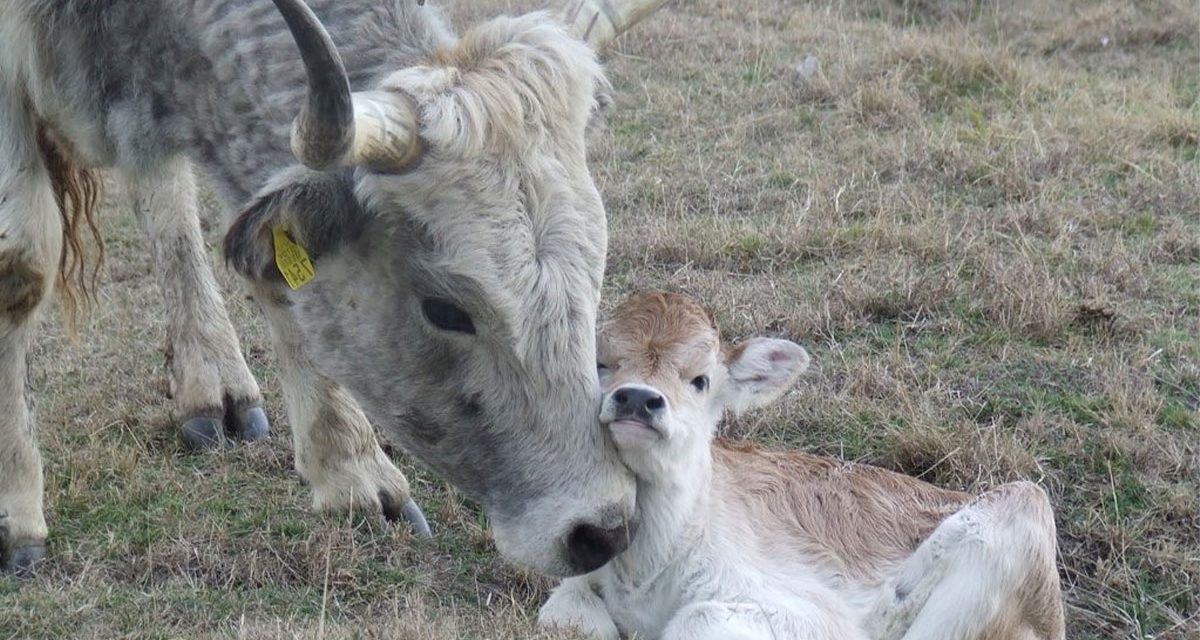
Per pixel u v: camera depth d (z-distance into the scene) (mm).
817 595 5145
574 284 4602
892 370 7188
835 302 7805
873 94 11031
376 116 4348
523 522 4762
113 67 5586
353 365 4984
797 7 14414
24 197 5836
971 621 5145
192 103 5418
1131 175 9664
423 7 5258
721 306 7832
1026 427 6777
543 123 4613
